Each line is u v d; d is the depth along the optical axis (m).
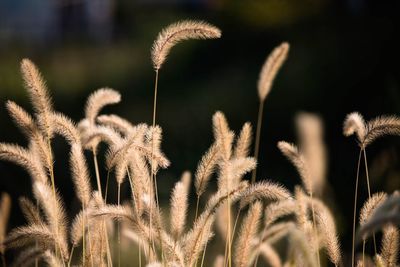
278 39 19.02
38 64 20.97
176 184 3.71
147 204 3.51
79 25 29.61
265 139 12.35
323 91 12.88
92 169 10.13
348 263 6.29
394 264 3.55
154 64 3.67
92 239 3.56
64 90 17.72
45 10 28.97
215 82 17.06
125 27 28.36
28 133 3.49
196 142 12.21
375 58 12.71
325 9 20.47
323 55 14.81
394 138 7.68
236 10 20.94
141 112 15.20
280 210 3.68
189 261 3.46
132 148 3.59
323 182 4.68
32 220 3.75
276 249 6.50
